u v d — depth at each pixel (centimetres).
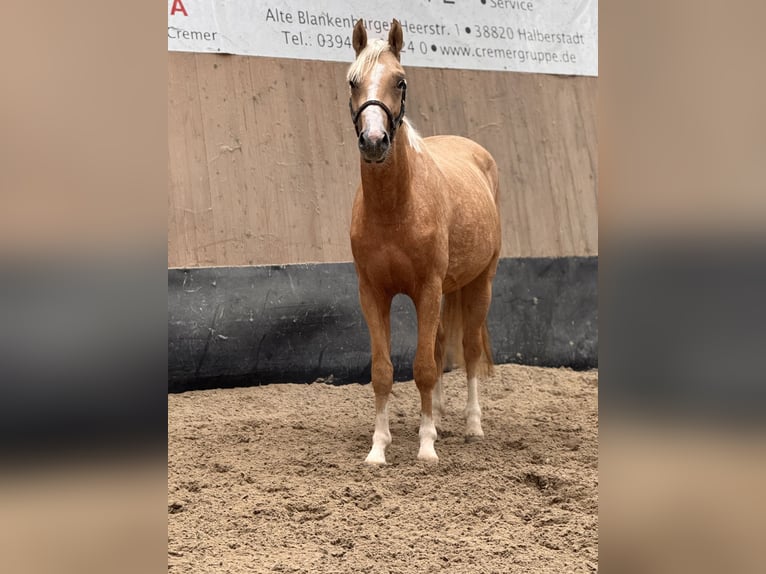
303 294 625
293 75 668
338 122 678
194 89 634
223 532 309
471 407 465
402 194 387
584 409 543
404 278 405
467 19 726
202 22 638
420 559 281
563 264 724
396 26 389
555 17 766
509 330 700
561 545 294
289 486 365
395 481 373
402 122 383
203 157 629
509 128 741
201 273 593
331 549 292
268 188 645
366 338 645
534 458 418
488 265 479
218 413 530
